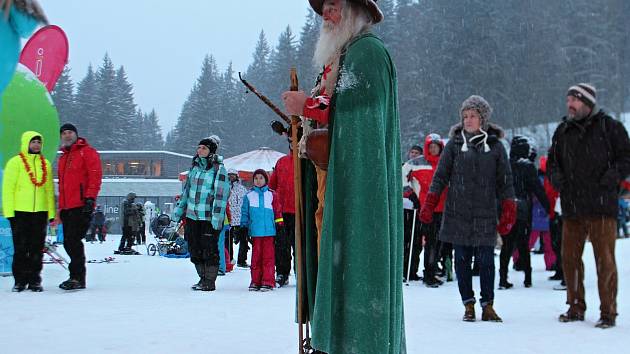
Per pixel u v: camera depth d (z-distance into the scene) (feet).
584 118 18.57
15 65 8.29
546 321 17.95
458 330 16.05
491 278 17.98
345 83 8.70
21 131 29.60
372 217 8.36
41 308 19.16
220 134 302.25
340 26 9.35
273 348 13.17
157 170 161.79
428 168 29.35
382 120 8.63
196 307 19.70
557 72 201.46
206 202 25.46
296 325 16.22
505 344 14.25
